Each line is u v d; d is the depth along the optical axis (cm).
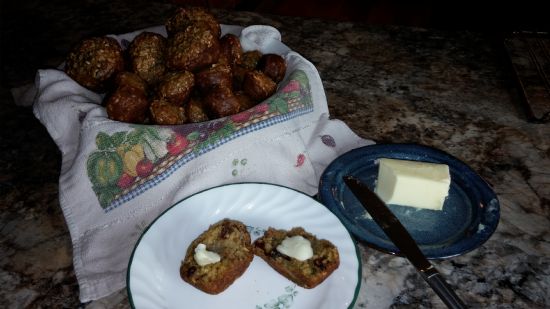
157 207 41
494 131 50
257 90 45
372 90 57
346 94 56
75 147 45
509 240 38
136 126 40
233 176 42
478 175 41
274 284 33
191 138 40
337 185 41
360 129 51
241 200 39
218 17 74
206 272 33
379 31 70
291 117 44
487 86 57
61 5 79
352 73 60
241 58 51
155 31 57
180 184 41
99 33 71
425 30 70
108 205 40
